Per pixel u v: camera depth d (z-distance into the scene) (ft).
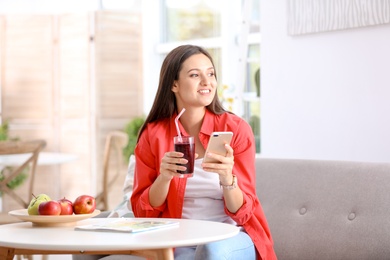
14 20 25.41
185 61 10.36
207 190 10.09
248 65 19.58
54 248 7.82
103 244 7.74
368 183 10.59
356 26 13.89
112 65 24.36
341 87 14.37
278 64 15.65
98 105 24.35
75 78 24.77
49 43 25.16
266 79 15.94
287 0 15.29
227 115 10.51
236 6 21.08
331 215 10.71
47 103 25.26
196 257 9.13
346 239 10.42
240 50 18.12
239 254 9.46
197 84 10.30
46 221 9.12
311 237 10.75
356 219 10.46
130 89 24.57
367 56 13.85
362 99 13.99
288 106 15.47
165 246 7.79
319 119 14.83
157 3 24.45
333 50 14.46
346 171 10.91
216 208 10.18
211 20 22.54
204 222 9.27
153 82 24.72
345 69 14.28
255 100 19.15
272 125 15.85
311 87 14.94
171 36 24.06
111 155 24.29
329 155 14.65
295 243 10.87
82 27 24.53
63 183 25.18
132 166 12.75
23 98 25.44
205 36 22.74
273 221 11.19
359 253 10.25
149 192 10.03
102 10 24.30
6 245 8.04
